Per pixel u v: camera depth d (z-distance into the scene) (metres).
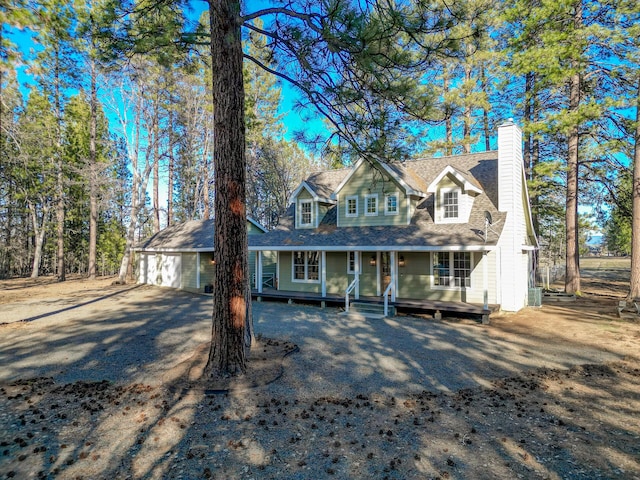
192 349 9.21
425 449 4.60
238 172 7.03
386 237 14.92
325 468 4.21
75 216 33.78
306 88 7.66
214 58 6.98
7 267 33.09
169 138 30.86
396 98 7.31
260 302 17.20
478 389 6.61
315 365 7.96
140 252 26.08
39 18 8.67
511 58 17.27
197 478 4.04
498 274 13.93
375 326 12.06
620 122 16.89
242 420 5.40
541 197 25.23
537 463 4.30
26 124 10.78
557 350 9.07
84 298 18.84
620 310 12.81
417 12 6.16
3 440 4.87
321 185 19.75
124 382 7.04
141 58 17.34
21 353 9.02
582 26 14.05
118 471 4.18
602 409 5.74
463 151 25.31
